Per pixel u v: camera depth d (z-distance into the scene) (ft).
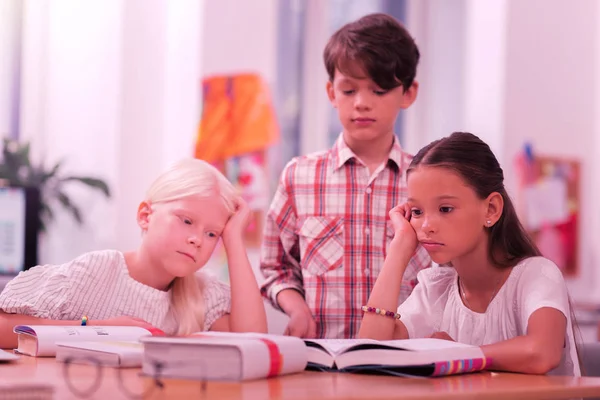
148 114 13.24
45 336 4.30
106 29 13.28
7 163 12.67
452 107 14.51
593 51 13.64
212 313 5.45
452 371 3.85
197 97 12.82
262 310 5.27
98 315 5.14
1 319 4.90
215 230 5.11
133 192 13.15
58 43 13.74
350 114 6.03
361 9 14.39
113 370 3.73
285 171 6.66
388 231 6.40
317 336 6.32
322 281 6.34
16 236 11.98
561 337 4.34
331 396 3.00
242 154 12.52
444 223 4.65
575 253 13.41
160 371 3.51
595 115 13.65
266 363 3.54
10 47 13.85
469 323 5.02
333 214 6.42
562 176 13.32
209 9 12.62
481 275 4.99
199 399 2.92
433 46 14.55
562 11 13.39
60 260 13.44
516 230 4.99
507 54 12.95
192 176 5.06
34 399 2.66
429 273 5.44
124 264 5.28
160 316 5.22
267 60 12.96
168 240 4.98
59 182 13.07
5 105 13.84
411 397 3.07
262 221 12.46
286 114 13.73
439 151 4.72
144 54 13.21
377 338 4.85
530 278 4.73
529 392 3.44
